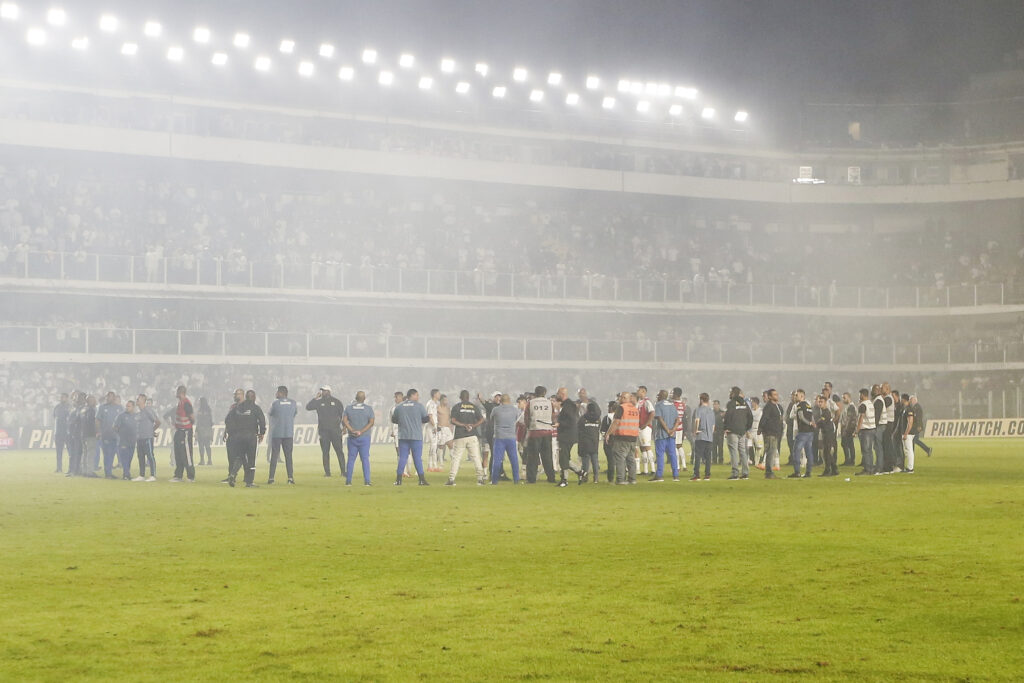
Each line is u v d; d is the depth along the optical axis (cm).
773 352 6184
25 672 790
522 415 2884
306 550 1396
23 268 5028
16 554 1366
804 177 7069
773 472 2920
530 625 941
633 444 2539
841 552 1353
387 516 1811
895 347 6219
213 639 895
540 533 1565
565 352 5862
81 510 1938
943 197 6975
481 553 1363
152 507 1992
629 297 6197
